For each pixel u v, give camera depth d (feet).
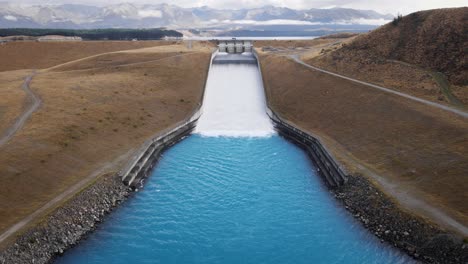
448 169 136.56
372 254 111.55
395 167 150.10
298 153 195.72
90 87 250.37
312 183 160.97
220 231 124.67
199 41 496.23
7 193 124.77
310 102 244.01
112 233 122.42
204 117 249.75
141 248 115.14
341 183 150.20
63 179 142.20
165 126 219.41
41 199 127.24
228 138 218.38
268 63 337.11
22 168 139.03
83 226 122.62
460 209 116.67
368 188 138.00
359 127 194.59
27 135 165.07
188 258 111.04
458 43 247.50
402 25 298.56
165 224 128.36
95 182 141.59
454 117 172.65
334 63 295.89
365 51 293.84
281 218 132.67
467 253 99.09
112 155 170.30
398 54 272.51
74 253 111.45
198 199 146.30
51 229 113.39
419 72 240.12
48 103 211.20
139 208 138.51
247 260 110.22
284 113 243.40
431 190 129.59
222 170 174.29
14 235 105.81
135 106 231.71
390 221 119.85
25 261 101.19
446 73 230.07
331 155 169.07
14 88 243.60
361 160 164.04
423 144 158.20
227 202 144.15
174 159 187.32
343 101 228.63
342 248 115.24
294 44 495.41
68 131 176.65
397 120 185.78
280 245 117.29
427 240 107.86
